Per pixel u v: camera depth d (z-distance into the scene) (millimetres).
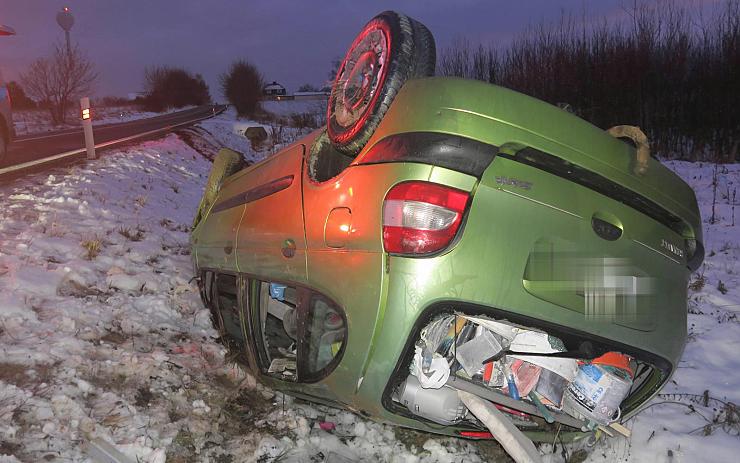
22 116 35969
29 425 2861
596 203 2660
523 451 2564
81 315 4234
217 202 4512
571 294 2588
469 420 2869
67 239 6090
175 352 4027
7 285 4445
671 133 17250
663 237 2871
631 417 3240
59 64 32031
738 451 3234
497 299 2473
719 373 4391
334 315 2969
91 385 3287
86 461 2713
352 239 2664
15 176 9969
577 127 2678
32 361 3443
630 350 2742
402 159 2555
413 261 2453
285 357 3623
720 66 16641
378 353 2543
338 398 2844
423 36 2986
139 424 3047
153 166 13891
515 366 2768
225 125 33812
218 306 4410
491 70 20344
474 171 2469
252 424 3297
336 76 3348
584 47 19109
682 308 2988
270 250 3297
